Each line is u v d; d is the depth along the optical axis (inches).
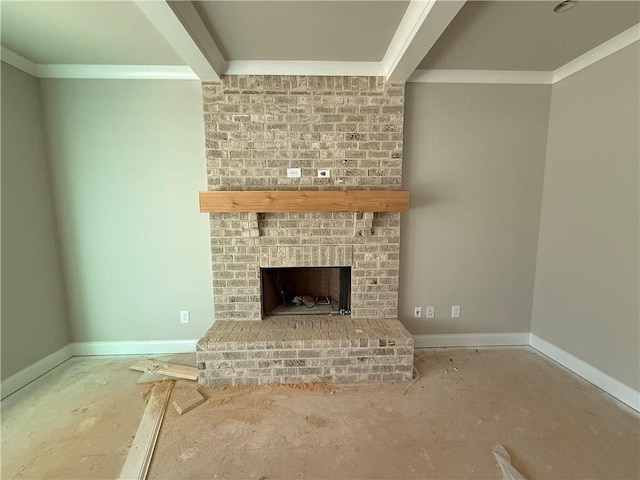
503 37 80.1
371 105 98.3
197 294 110.2
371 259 104.3
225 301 103.6
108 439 70.4
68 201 103.2
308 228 102.0
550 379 93.7
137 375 96.3
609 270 86.3
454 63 96.1
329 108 97.7
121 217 105.3
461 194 108.0
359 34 77.3
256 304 103.7
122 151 102.6
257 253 102.1
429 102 103.1
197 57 79.4
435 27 65.8
